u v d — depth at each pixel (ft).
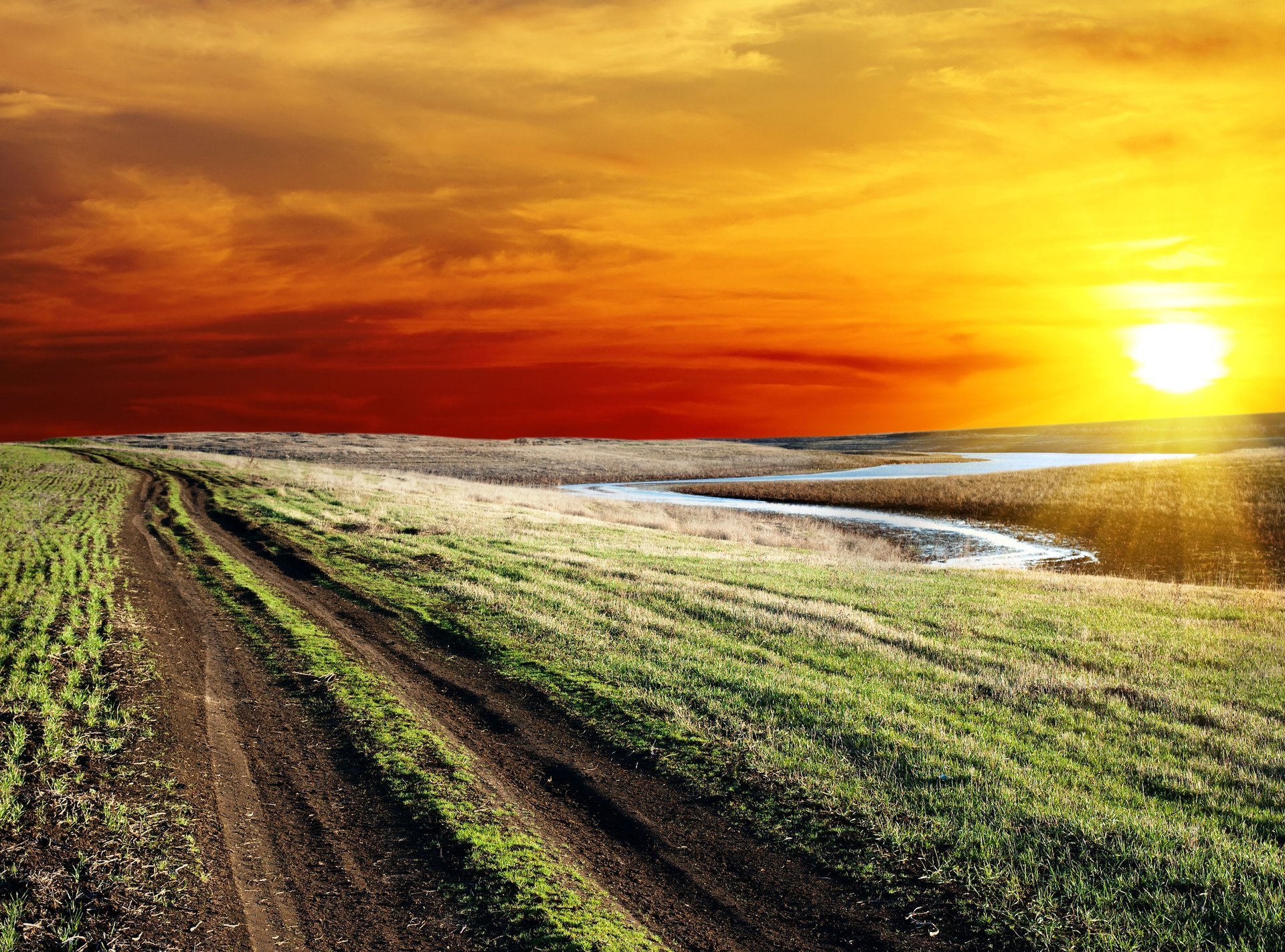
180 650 42.01
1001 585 65.92
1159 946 19.72
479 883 22.29
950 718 34.86
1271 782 28.63
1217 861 23.20
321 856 23.65
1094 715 35.29
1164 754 31.30
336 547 76.18
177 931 19.30
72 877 20.59
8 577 54.24
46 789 24.59
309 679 38.70
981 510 156.97
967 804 26.91
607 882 23.06
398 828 25.43
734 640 46.55
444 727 34.12
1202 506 135.85
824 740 32.53
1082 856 23.76
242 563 68.18
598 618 50.93
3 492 106.93
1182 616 54.24
